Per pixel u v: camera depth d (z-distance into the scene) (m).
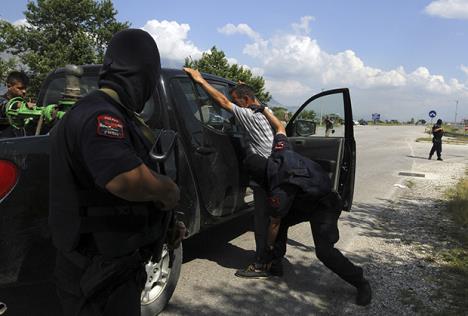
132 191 1.49
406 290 3.86
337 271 3.53
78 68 3.15
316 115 4.88
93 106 1.52
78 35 29.14
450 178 11.10
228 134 4.16
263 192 4.02
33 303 2.35
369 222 6.25
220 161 3.95
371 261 4.61
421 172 12.27
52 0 31.08
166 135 1.88
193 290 3.76
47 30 31.28
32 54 28.00
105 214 1.57
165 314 3.33
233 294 3.71
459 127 73.25
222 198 3.98
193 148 3.64
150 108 3.52
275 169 3.59
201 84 3.83
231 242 5.07
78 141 1.49
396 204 7.58
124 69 1.59
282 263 4.32
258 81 32.19
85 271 1.59
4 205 2.23
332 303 3.59
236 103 4.04
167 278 3.31
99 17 32.75
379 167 13.06
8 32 30.28
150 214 1.69
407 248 5.05
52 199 1.60
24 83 4.39
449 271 4.34
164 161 1.77
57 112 3.06
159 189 1.57
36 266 2.31
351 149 4.38
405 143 26.95
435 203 7.72
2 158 2.24
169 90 3.60
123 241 1.59
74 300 1.66
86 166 1.49
